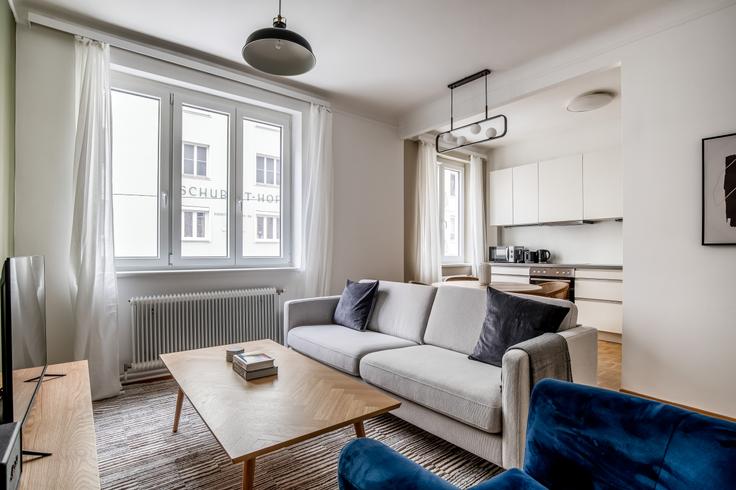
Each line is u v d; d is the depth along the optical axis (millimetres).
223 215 3543
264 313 3578
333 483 1693
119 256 3027
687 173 2471
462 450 1973
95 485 1005
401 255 4828
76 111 2734
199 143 3428
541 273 4965
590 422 959
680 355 2492
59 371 1861
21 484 998
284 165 3934
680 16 2490
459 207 6066
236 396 1613
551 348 1762
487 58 3275
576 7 2566
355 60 3309
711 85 2377
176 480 1705
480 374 1915
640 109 2676
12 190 2475
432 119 4297
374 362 2229
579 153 5059
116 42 2816
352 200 4359
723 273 2338
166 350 3021
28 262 1434
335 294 4195
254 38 1858
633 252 2701
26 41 2582
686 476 770
